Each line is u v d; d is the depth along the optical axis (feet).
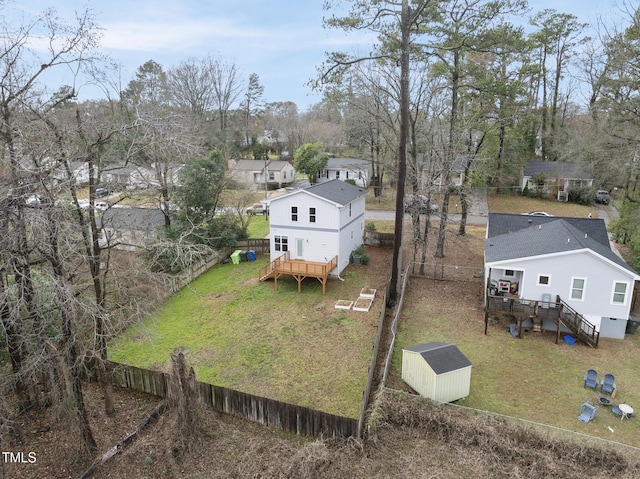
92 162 39.04
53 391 38.27
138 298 51.24
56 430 42.75
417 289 78.13
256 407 43.27
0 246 34.14
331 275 84.64
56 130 35.50
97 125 41.14
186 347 59.31
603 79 77.46
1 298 34.37
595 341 57.26
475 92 84.64
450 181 90.53
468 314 67.67
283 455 38.60
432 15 69.72
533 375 51.31
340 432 39.96
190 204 93.40
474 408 45.24
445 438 40.65
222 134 175.22
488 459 38.11
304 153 173.68
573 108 178.29
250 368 53.83
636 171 79.25
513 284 66.54
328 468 37.17
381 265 91.66
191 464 38.17
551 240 64.13
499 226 82.69
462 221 103.96
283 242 87.81
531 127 168.04
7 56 36.19
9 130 34.09
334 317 67.05
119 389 50.34
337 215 82.43
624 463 36.22
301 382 50.55
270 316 68.08
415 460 38.22
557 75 161.79
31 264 37.52
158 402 47.70
